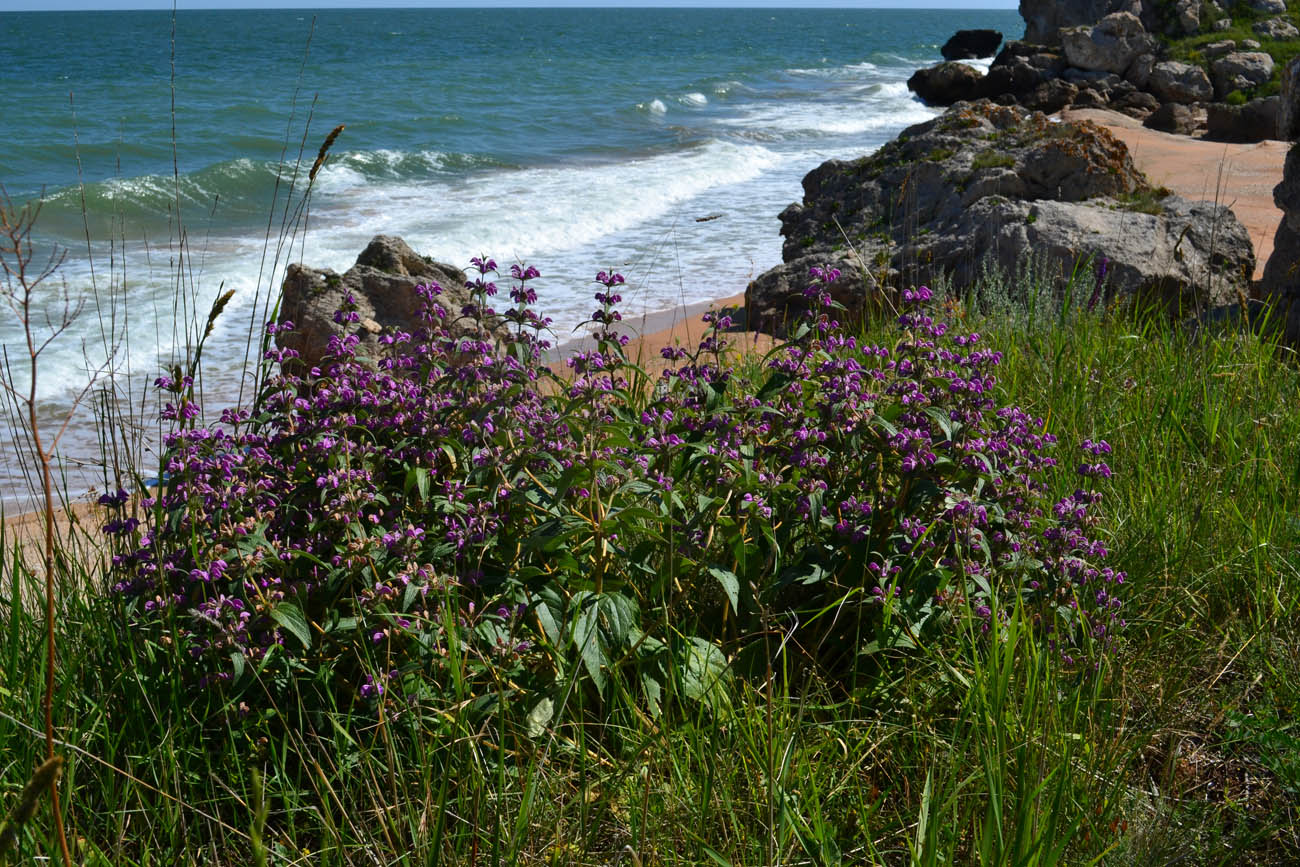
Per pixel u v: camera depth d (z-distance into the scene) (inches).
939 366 147.8
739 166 1058.1
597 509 123.4
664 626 126.5
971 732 110.0
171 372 138.0
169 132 1296.8
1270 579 142.0
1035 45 1621.6
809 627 133.5
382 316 309.0
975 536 124.0
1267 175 770.8
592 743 118.5
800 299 378.0
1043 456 167.2
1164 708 123.2
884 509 135.0
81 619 131.6
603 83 2187.5
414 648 118.0
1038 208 353.4
